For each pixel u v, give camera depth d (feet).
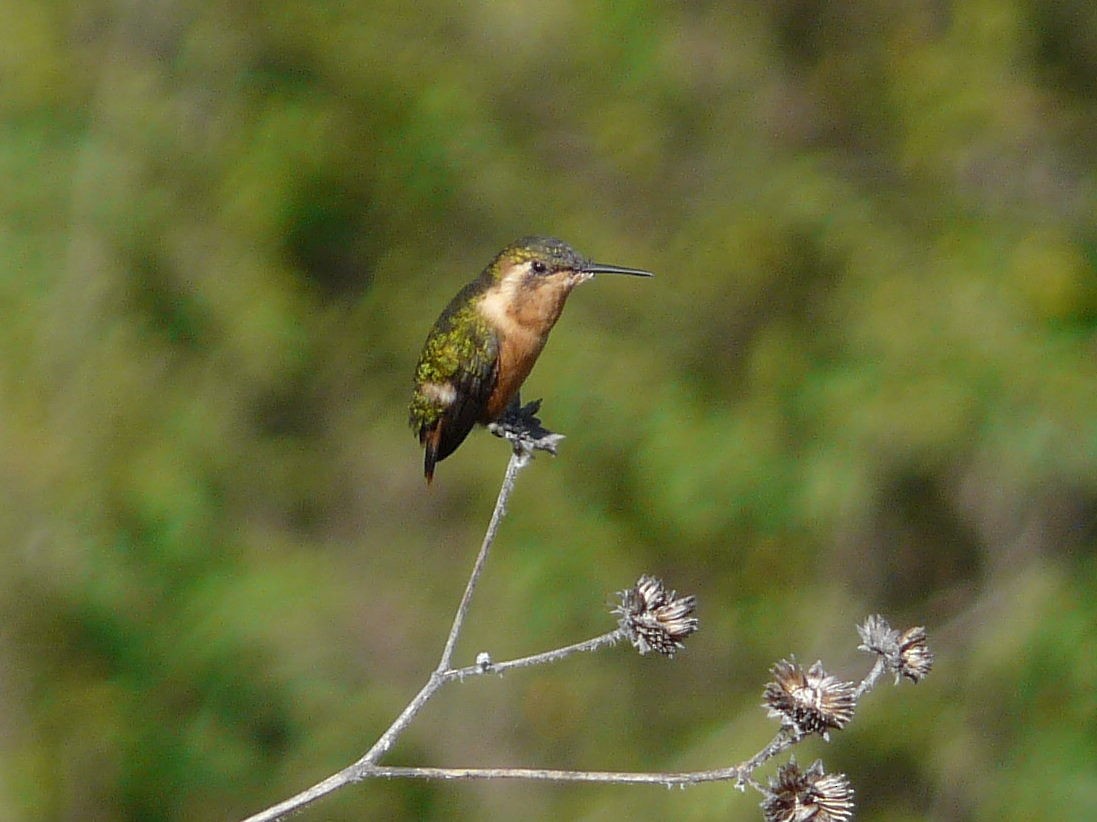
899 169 56.44
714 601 54.95
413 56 61.98
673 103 60.23
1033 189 55.06
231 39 59.57
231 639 53.26
